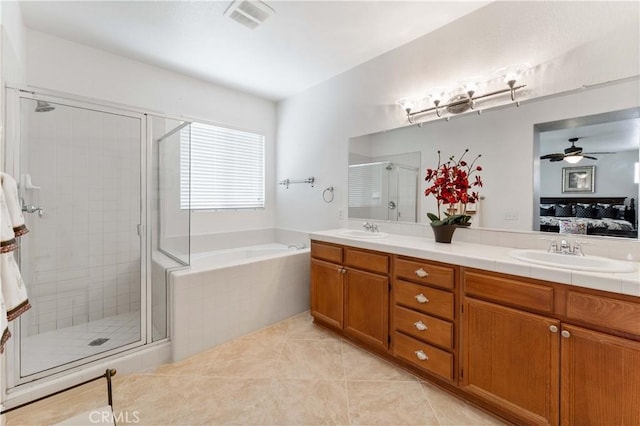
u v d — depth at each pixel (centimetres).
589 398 122
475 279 157
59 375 172
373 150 282
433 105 235
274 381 183
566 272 127
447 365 168
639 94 151
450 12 214
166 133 248
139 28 230
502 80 199
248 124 372
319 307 256
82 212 235
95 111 222
